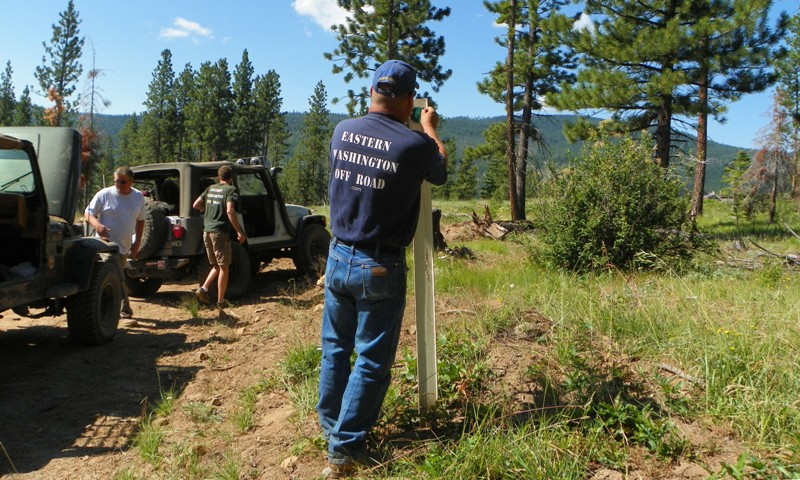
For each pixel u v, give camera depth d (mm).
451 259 11141
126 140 98625
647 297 6098
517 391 3951
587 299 5984
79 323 6191
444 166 3270
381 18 34969
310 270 10172
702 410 3590
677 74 20750
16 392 5051
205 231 7902
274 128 87375
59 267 5914
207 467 3580
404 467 3217
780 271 9477
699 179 29875
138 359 5922
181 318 7645
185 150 81250
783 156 28391
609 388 3826
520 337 5004
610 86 21953
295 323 6891
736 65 21453
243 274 8750
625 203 10594
